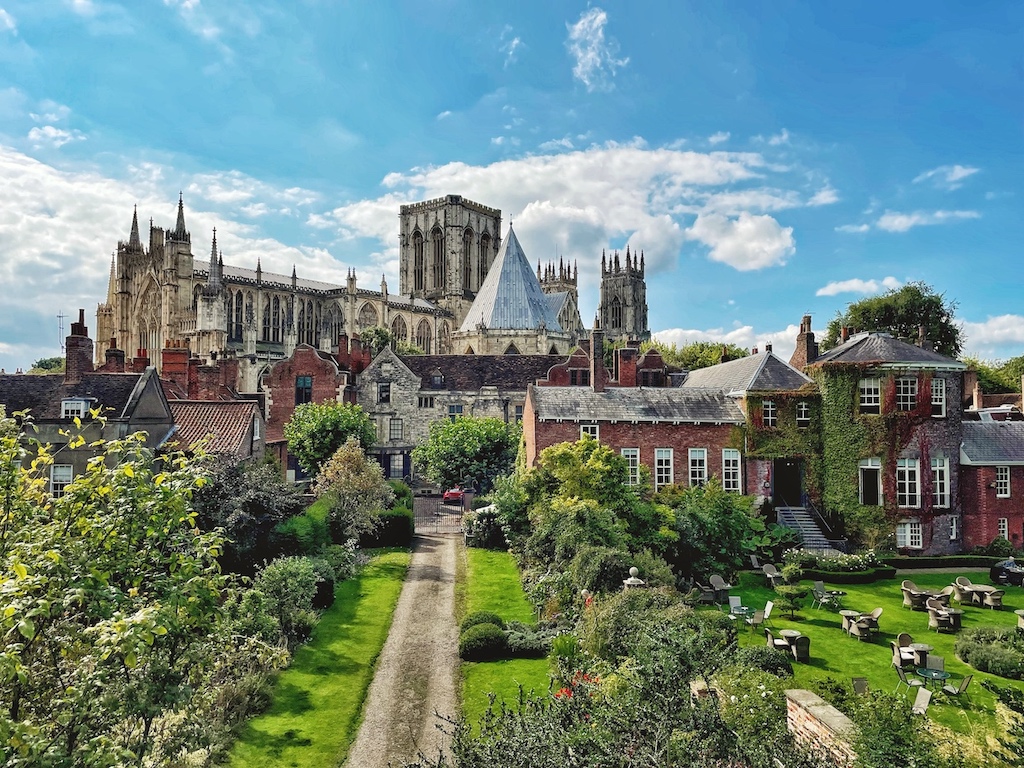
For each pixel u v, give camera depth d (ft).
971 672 93.30
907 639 91.04
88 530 46.96
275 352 434.30
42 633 44.39
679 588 120.98
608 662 76.64
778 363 179.83
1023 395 240.12
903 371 171.22
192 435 155.63
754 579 138.92
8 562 43.68
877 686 85.87
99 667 42.83
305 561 115.85
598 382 180.24
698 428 171.01
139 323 443.73
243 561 121.39
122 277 460.14
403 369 266.57
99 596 41.57
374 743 75.41
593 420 168.14
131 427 141.18
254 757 71.56
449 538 176.86
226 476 123.85
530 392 177.27
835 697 68.49
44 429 137.08
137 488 47.62
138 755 44.01
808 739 53.16
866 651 99.35
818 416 172.76
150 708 42.75
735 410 174.70
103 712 43.14
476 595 125.90
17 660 35.60
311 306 469.57
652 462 169.58
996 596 123.65
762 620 110.11
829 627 110.52
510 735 50.08
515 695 84.89
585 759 46.60
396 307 506.48
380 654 100.07
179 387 205.98
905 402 171.53
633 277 617.62
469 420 222.28
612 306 618.85
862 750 49.03
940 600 114.52
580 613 100.63
